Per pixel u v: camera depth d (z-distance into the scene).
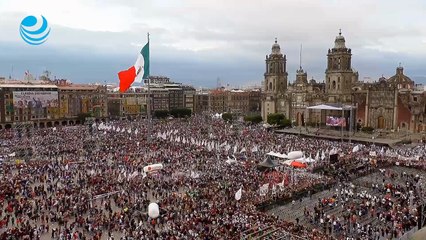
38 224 50.16
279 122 167.75
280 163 84.06
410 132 142.75
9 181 65.62
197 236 43.62
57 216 52.38
